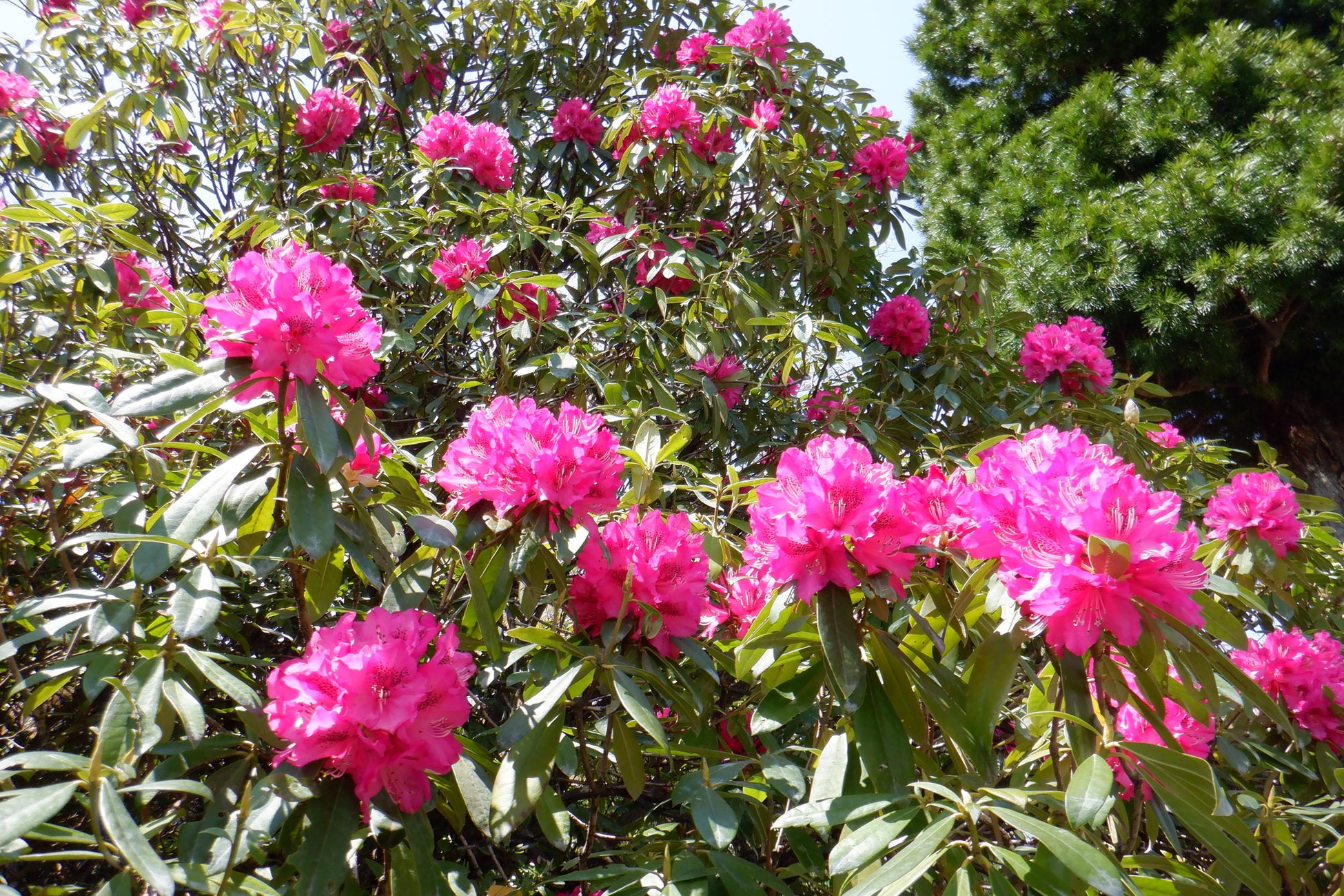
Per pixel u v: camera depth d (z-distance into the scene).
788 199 3.87
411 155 4.23
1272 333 7.72
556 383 3.15
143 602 1.85
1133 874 1.44
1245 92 8.08
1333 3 9.27
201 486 1.48
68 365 2.55
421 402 3.61
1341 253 6.85
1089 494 1.26
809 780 1.83
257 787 1.36
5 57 3.82
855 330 3.10
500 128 4.28
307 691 1.26
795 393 4.17
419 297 3.66
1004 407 3.83
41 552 2.49
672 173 3.95
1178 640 1.27
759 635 1.60
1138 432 3.40
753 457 3.83
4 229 2.34
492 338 3.47
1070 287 7.69
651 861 1.55
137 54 3.84
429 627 1.44
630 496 2.10
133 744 1.24
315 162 4.05
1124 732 1.74
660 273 3.55
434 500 2.04
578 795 2.27
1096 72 8.99
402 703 1.28
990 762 1.38
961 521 1.69
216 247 3.84
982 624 1.61
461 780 1.46
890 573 1.53
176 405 1.40
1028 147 8.90
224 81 4.16
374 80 3.72
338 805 1.29
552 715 1.55
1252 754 2.09
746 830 2.00
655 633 1.70
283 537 1.59
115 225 2.40
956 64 10.56
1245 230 7.34
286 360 1.46
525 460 1.65
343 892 1.44
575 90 4.93
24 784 2.09
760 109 3.80
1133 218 7.61
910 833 1.38
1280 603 2.70
